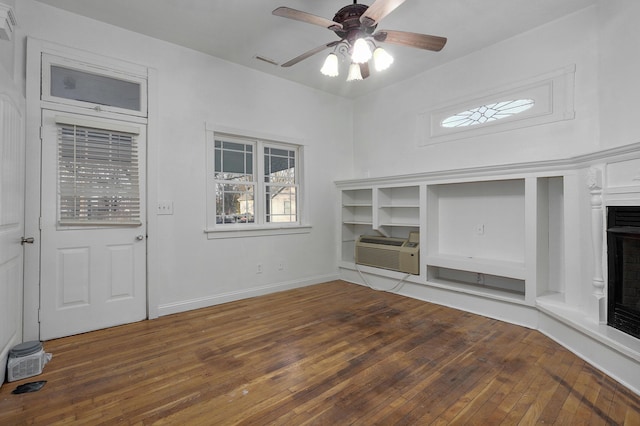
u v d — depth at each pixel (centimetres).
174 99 328
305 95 441
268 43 328
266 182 412
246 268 380
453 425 155
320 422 157
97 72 283
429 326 287
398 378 198
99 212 282
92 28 282
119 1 258
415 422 157
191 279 337
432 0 259
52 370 209
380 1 181
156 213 314
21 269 239
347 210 487
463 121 363
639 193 192
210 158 353
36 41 254
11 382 194
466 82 357
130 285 299
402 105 427
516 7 271
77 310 271
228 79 366
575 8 273
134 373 205
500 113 330
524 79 310
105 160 286
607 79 250
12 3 235
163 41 321
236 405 171
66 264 267
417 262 377
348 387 188
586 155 234
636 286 203
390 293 401
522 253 322
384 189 431
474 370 207
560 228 296
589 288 236
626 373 187
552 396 178
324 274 462
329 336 264
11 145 212
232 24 293
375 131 464
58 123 262
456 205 375
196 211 341
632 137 222
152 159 312
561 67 286
